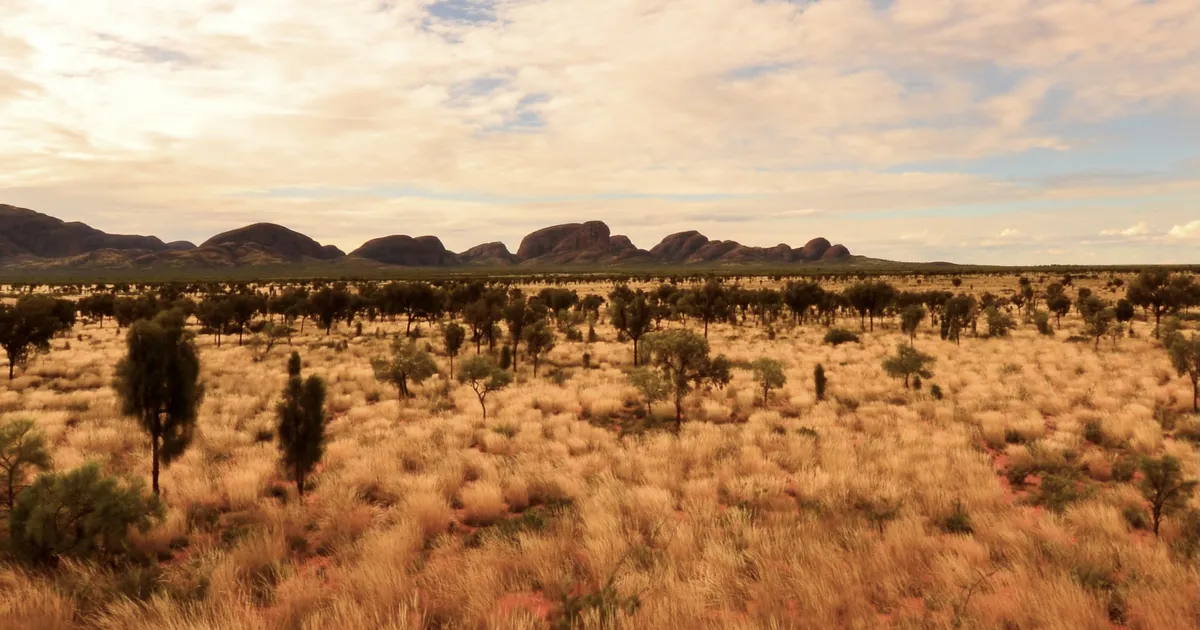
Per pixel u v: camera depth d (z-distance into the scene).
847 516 9.31
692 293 57.62
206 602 6.50
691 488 11.06
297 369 25.42
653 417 19.69
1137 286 42.09
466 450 14.76
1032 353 33.59
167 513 9.73
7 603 6.38
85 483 8.30
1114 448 14.61
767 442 15.04
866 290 53.22
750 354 36.59
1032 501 10.63
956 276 157.12
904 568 7.22
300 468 11.11
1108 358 30.00
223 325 46.47
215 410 19.80
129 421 17.09
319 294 53.41
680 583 6.72
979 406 19.48
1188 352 18.72
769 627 5.74
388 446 14.70
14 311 27.78
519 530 9.07
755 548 7.88
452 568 7.50
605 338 49.06
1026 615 5.84
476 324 39.94
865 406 20.14
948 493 10.50
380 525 9.74
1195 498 8.65
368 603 6.45
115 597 6.61
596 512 9.59
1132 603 6.05
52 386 25.42
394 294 55.72
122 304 51.81
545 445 15.28
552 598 6.93
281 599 6.76
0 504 9.05
